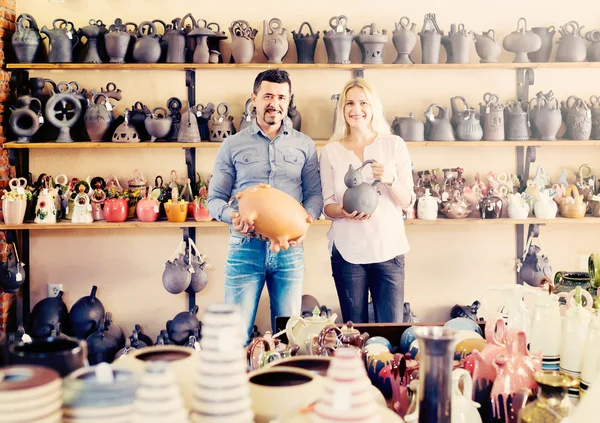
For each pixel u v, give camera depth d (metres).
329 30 4.18
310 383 1.23
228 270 3.19
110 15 4.32
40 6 4.31
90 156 4.33
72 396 1.03
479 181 4.34
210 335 1.10
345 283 3.22
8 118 4.16
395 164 3.16
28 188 4.15
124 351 3.93
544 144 4.16
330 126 4.39
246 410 1.09
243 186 3.15
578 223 4.54
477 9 4.43
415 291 4.53
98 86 4.31
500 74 4.43
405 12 4.40
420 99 4.43
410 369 1.66
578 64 4.19
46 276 4.38
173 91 4.35
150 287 4.43
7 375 1.04
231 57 4.25
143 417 1.01
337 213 3.09
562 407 1.35
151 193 4.19
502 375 1.53
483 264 4.53
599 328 1.63
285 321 2.34
